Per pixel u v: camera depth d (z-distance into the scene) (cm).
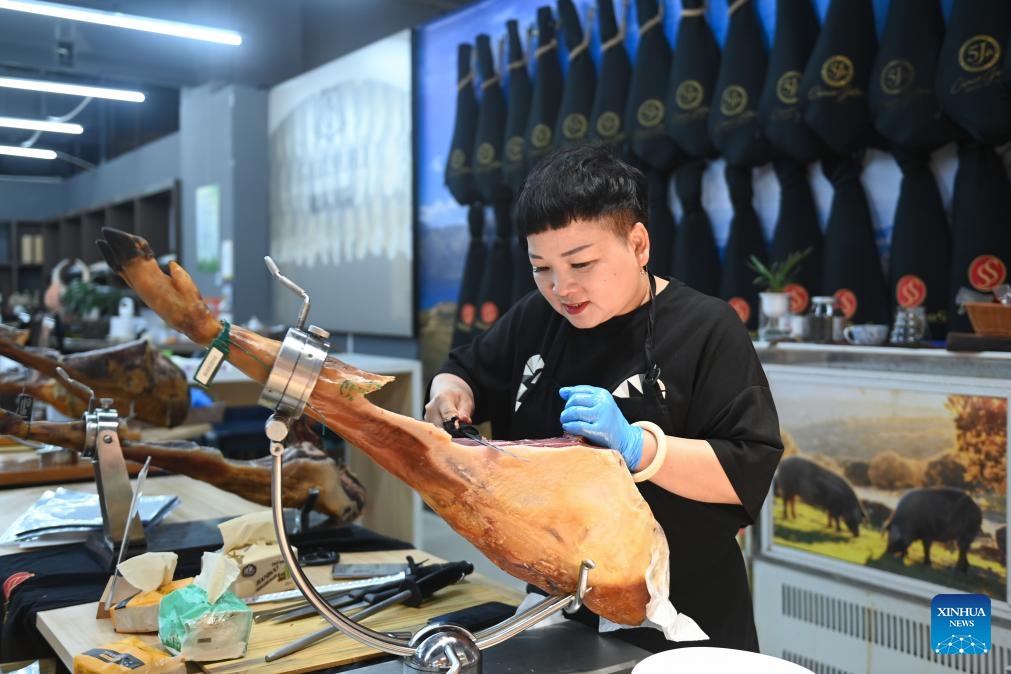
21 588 148
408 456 98
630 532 100
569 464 101
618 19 363
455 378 152
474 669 99
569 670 111
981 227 254
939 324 268
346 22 635
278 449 92
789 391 260
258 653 119
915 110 256
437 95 484
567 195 107
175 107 838
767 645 271
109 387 214
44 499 198
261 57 604
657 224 346
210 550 165
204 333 90
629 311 131
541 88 395
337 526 183
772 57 293
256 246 654
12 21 407
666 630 104
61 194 1126
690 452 110
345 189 564
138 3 382
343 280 571
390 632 126
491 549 101
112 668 106
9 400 212
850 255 287
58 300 666
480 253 445
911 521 231
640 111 338
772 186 321
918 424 228
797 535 261
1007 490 210
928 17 257
